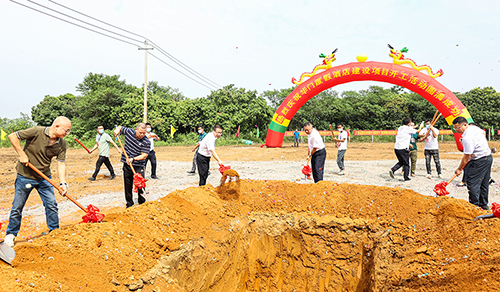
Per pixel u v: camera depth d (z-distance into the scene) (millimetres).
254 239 4777
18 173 3520
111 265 2783
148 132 8984
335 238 4410
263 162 13320
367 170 10320
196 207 4449
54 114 35000
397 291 3279
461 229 3424
